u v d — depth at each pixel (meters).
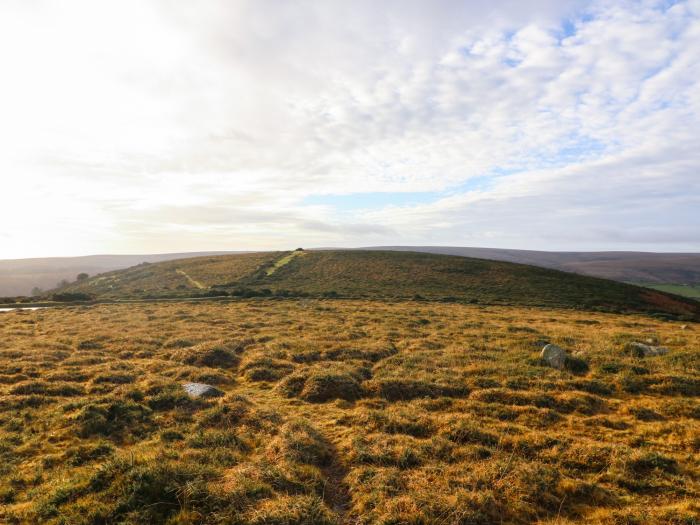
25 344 20.38
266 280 65.06
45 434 9.80
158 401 12.00
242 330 25.94
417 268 70.38
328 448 9.46
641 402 12.38
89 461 8.41
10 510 6.67
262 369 16.11
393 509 6.74
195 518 6.27
